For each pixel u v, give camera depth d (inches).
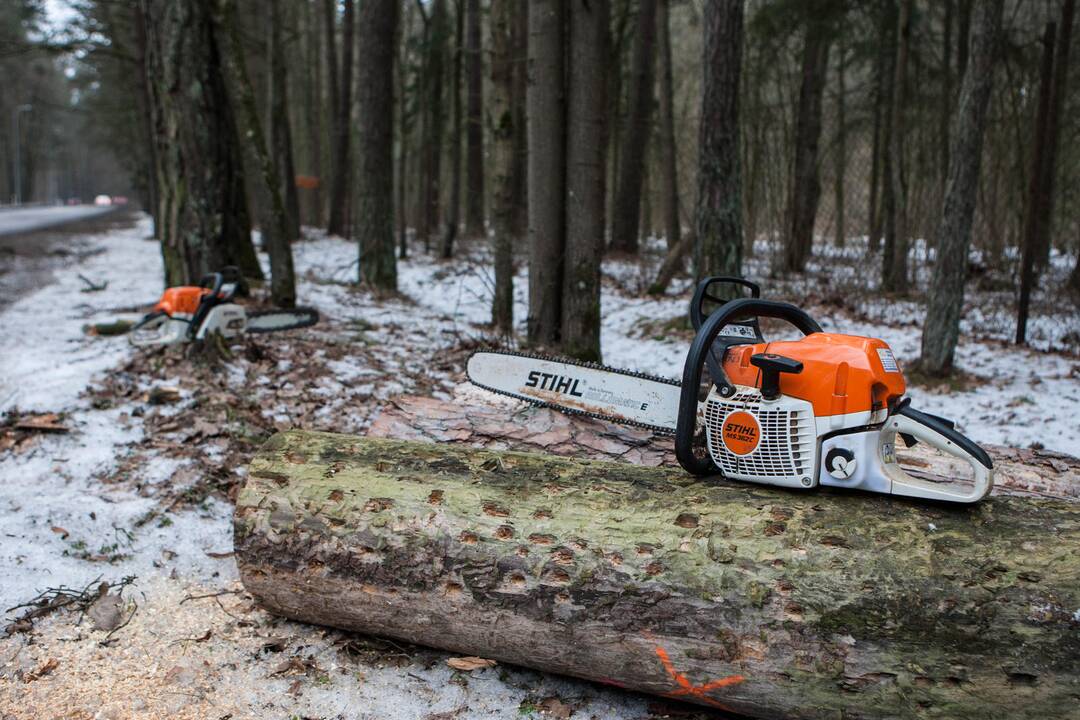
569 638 87.2
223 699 92.0
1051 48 262.7
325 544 96.7
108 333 251.8
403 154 609.9
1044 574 70.8
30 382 191.6
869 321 332.5
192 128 269.9
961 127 231.9
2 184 2564.0
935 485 79.8
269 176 289.1
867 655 74.8
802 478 82.5
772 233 432.8
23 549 119.7
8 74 1849.2
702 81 296.7
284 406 184.1
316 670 98.0
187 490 142.5
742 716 87.8
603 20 238.4
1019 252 385.7
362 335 264.4
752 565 79.4
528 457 100.3
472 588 90.3
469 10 663.8
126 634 103.7
